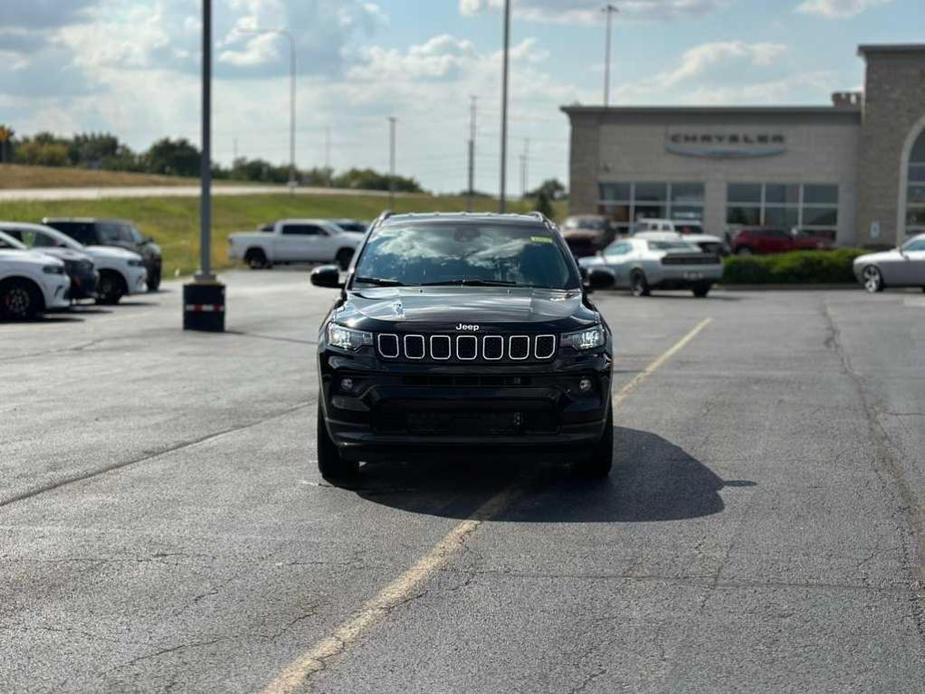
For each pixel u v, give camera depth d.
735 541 7.03
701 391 13.37
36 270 23.25
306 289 35.88
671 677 4.90
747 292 35.22
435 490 8.42
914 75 55.12
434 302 8.48
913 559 6.65
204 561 6.59
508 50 42.69
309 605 5.82
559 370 8.04
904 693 4.74
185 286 21.06
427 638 5.36
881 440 10.34
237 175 183.38
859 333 20.73
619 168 57.56
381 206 113.44
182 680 4.86
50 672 4.95
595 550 6.83
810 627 5.51
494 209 114.06
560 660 5.09
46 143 168.12
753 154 56.66
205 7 21.41
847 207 56.53
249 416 11.57
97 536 7.12
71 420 11.32
